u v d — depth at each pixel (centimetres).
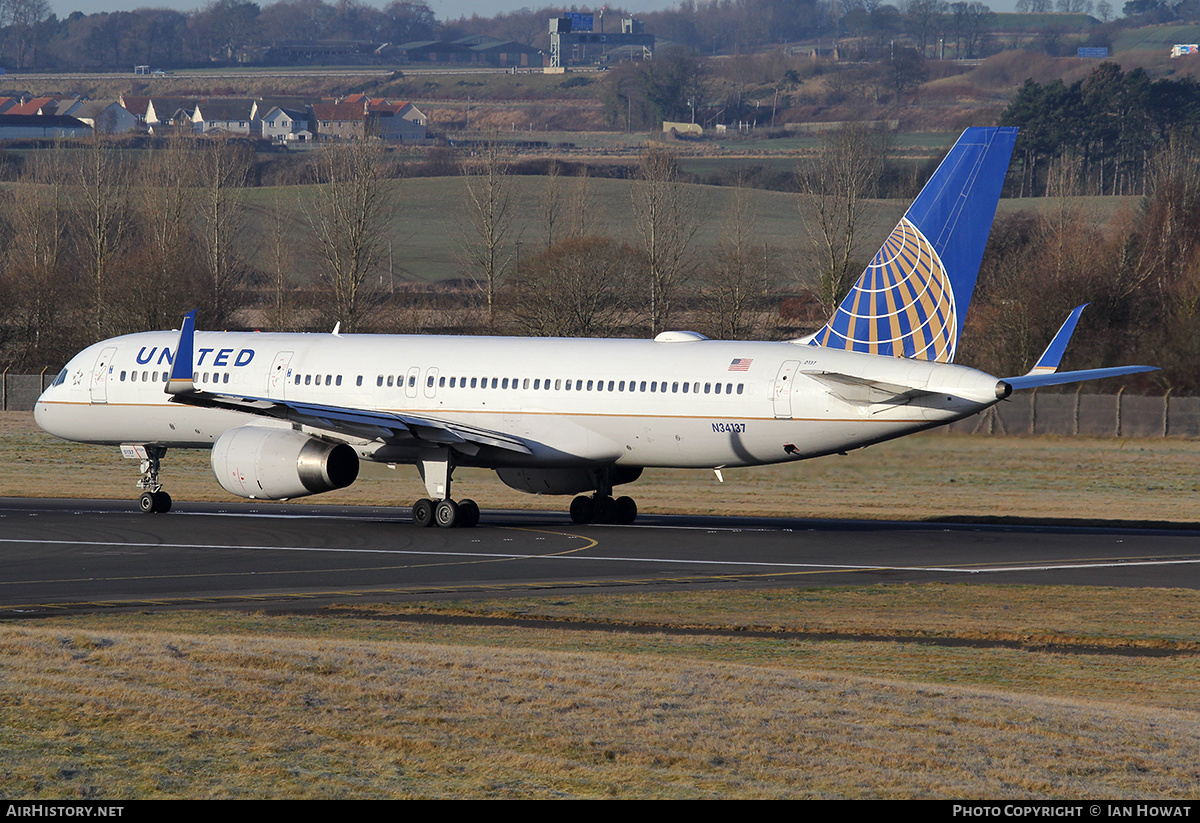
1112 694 6328
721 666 6412
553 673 5931
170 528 13375
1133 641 7800
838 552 11850
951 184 12481
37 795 3988
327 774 4272
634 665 6297
